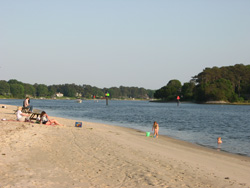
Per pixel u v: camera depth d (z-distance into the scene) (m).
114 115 55.00
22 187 7.15
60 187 7.44
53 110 69.81
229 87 182.12
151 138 21.25
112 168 9.97
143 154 13.14
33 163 9.86
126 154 12.76
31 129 17.92
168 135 24.86
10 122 20.77
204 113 72.19
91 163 10.54
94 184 7.95
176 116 56.53
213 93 172.25
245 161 14.01
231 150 17.75
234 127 35.62
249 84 193.50
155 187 8.00
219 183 8.97
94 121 39.38
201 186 8.45
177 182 8.69
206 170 10.87
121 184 8.13
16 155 10.80
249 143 21.28
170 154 14.04
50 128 19.88
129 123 37.25
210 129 32.25
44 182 7.74
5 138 13.81
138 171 9.72
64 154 11.80
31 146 12.73
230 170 11.36
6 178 7.88
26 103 29.03
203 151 16.59
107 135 19.66
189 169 10.73
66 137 16.47
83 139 16.31
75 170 9.36
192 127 34.16
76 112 63.00
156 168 10.37
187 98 196.50
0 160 9.85
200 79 197.88
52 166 9.66
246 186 8.79
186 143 19.97
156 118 48.81
